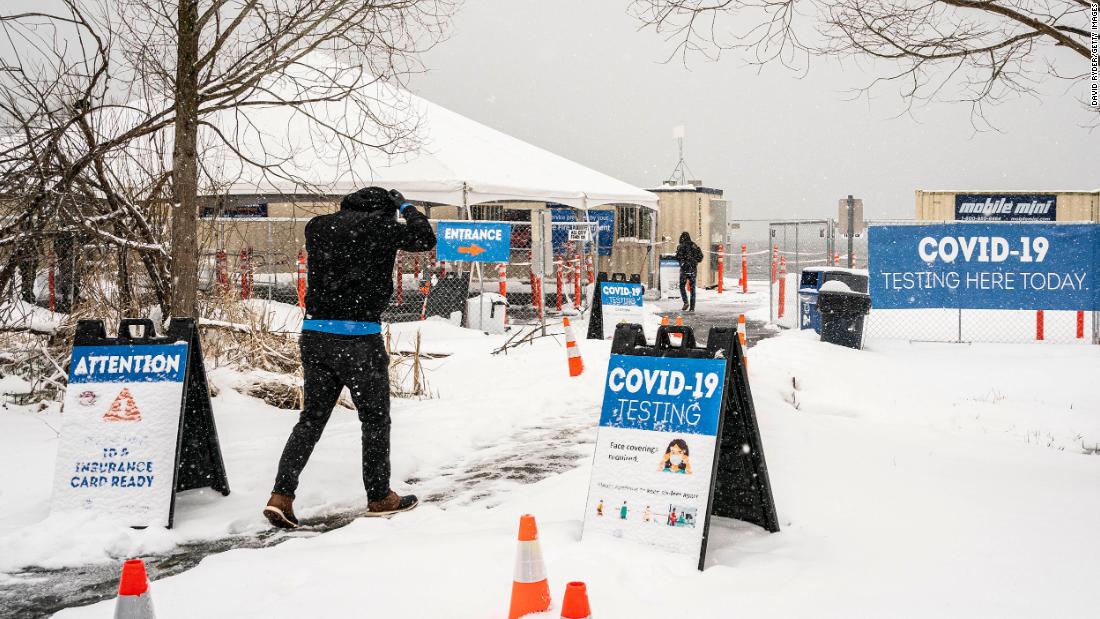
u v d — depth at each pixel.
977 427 9.20
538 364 12.21
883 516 5.31
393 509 5.80
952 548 4.67
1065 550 4.62
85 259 9.67
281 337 10.62
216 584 4.28
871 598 3.94
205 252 10.73
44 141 8.46
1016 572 4.28
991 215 28.22
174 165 8.64
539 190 21.44
